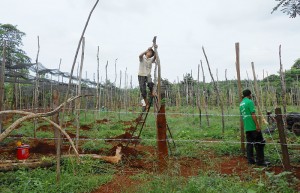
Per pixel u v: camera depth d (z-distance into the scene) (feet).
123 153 25.21
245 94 23.77
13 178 17.93
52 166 21.22
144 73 27.35
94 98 71.87
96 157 23.38
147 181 17.71
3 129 38.29
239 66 25.80
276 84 98.43
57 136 19.40
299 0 25.05
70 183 16.89
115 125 47.52
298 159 22.89
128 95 81.51
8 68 45.52
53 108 20.08
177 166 18.17
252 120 22.80
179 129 42.73
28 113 14.84
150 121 51.65
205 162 23.52
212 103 81.10
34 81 55.31
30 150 27.81
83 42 25.67
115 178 19.42
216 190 15.12
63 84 61.26
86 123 49.88
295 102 88.48
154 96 23.32
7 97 68.18
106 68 60.54
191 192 14.89
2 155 25.72
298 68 111.34
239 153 26.84
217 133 37.29
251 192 14.28
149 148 30.04
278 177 16.63
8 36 83.25
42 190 15.55
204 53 40.29
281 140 17.40
